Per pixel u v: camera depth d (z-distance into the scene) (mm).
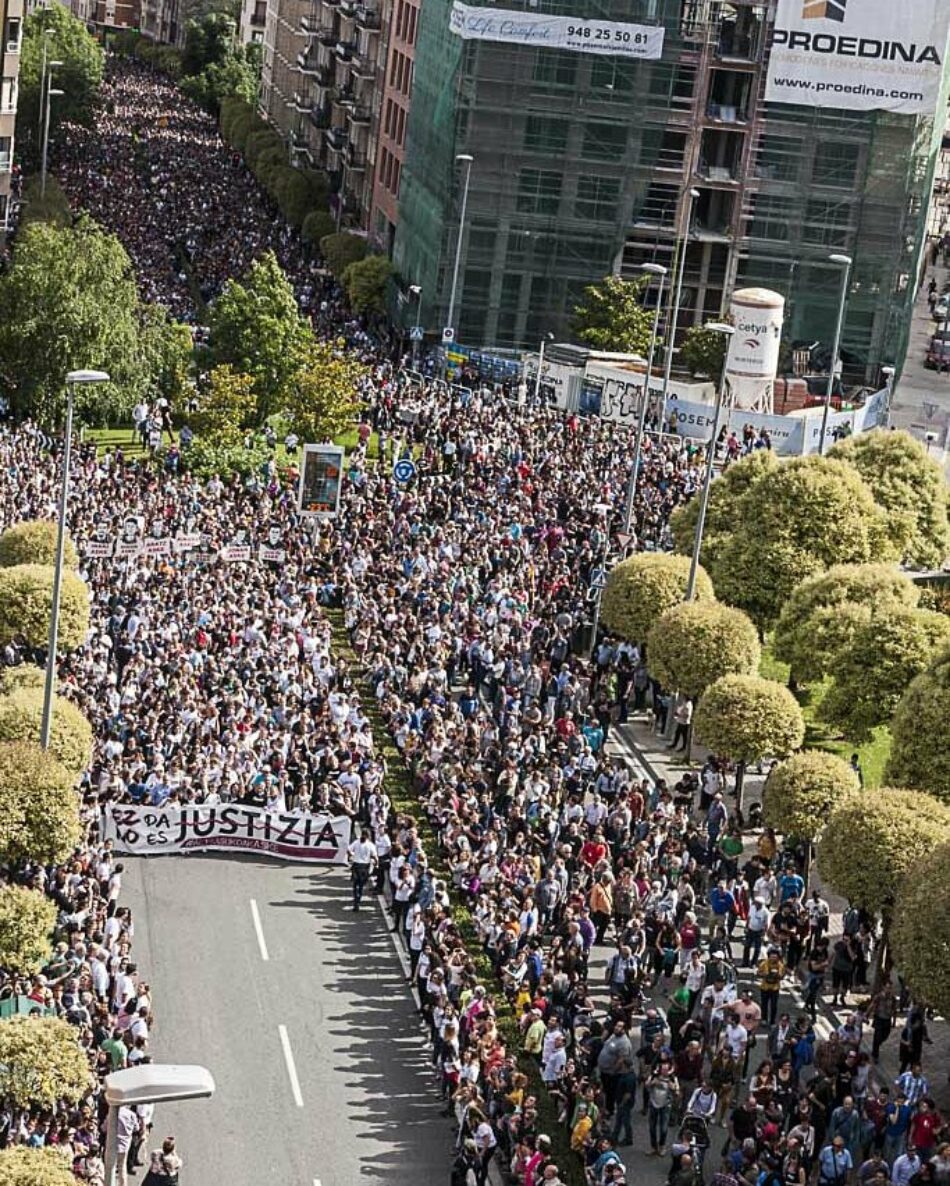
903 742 76000
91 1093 52406
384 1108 59344
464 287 170750
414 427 130125
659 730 91125
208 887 72312
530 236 170500
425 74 178750
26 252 127250
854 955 66438
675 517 103188
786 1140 53250
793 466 97938
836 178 170125
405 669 87938
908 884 60062
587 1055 58969
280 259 195375
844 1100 55594
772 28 168625
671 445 130375
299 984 66188
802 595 91438
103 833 73125
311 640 89625
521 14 165375
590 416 138125
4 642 82938
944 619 84875
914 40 166625
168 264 187125
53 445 119312
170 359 131500
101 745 75562
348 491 113812
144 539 98188
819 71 167000
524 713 84188
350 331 174125
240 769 75562
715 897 68062
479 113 167375
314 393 129750
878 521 99062
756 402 147125
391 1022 64438
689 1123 56031
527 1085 59875
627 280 173875
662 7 166375
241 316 132375
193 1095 47156
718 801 74750
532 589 98812
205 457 120750
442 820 74375
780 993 66688
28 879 65125
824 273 172125
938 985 58000
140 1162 54625
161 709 78312
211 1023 63000
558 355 156750
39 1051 50188
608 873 69000
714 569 98562
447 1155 57250
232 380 124750
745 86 170750
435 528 105812
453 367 152750
